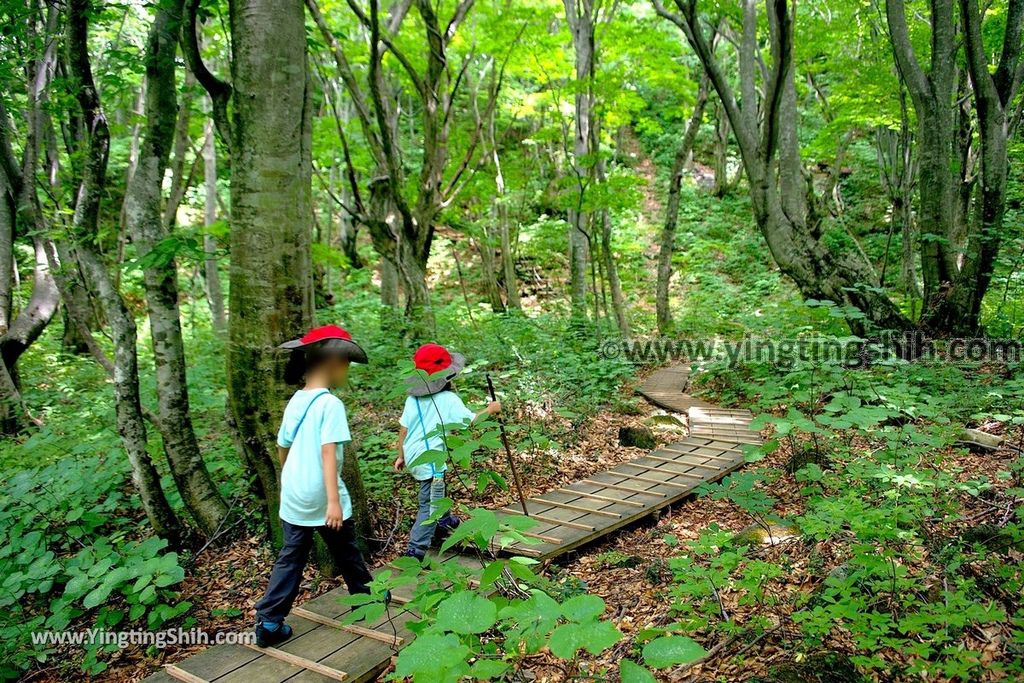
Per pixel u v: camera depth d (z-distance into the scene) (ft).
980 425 17.28
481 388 24.09
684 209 71.20
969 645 8.43
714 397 27.58
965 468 14.48
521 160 53.67
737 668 8.29
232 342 12.63
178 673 9.73
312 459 9.91
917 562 10.31
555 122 43.93
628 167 77.56
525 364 26.63
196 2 12.39
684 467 18.29
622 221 66.49
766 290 53.36
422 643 4.92
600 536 13.83
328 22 31.60
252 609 12.42
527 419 21.84
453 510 15.26
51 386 30.53
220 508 14.90
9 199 24.26
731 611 9.84
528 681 7.80
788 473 16.34
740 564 10.72
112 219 41.55
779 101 26.37
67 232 13.92
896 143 45.03
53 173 22.48
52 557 12.36
